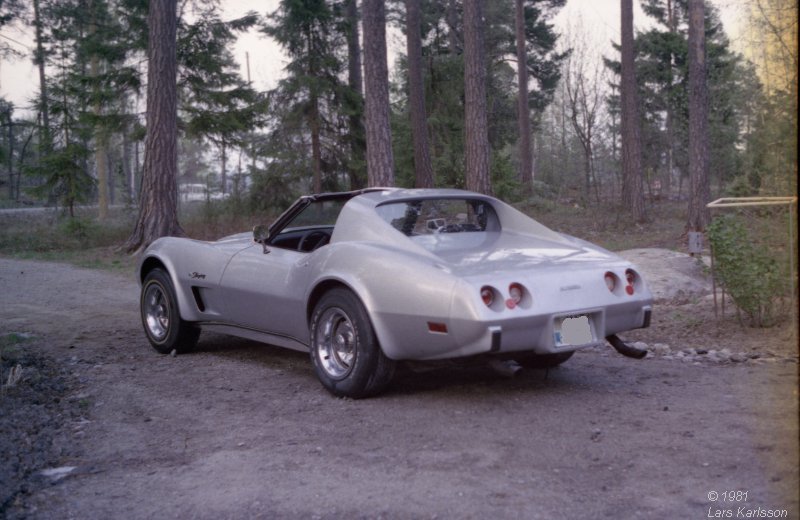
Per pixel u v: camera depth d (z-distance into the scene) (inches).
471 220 202.2
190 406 182.1
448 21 1332.4
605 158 1284.4
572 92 1045.2
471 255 176.4
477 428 154.4
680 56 1422.2
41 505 121.6
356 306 176.9
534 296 158.7
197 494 124.7
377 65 534.6
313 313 189.3
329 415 169.0
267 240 220.5
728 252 244.7
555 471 127.4
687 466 126.6
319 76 956.0
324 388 194.1
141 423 168.9
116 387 203.5
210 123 909.2
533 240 196.9
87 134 1001.5
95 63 1145.4
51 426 167.0
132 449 150.7
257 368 223.8
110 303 390.0
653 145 1467.8
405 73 1300.4
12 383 200.1
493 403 174.2
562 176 1465.3
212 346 262.1
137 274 262.1
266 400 185.0
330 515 113.1
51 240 839.7
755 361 206.1
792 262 230.1
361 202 194.5
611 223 874.1
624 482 120.9
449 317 156.0
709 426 148.3
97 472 137.4
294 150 963.3
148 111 669.9
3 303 391.2
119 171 2031.3
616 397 175.8
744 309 247.9
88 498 124.6
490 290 156.0
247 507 118.0
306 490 124.0
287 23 925.8
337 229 194.4
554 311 160.1
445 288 157.8
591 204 1015.0
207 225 877.8
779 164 257.8
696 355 220.4
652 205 1147.3
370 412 169.9
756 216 247.9
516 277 160.1
